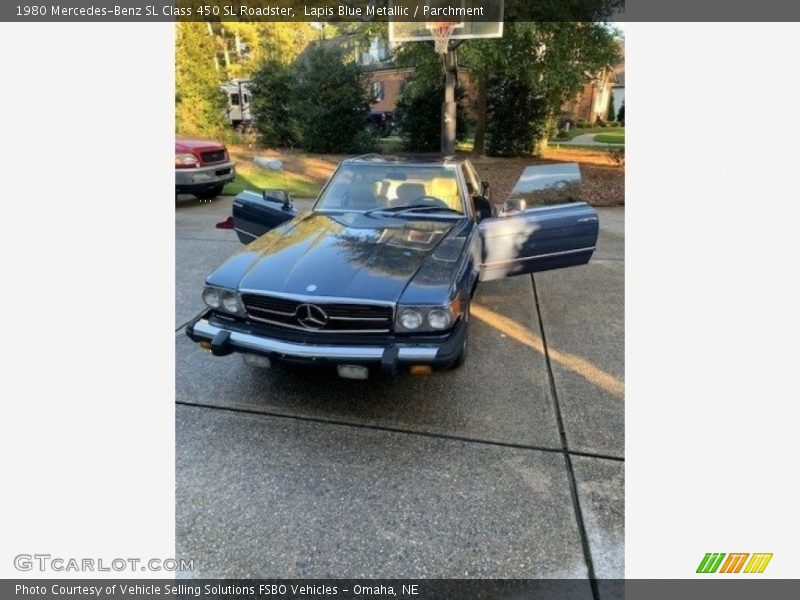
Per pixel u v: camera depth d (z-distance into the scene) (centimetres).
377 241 344
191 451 281
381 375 284
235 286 303
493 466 271
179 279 542
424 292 282
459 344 284
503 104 1456
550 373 362
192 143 957
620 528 232
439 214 396
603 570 213
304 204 944
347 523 236
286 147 1614
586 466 270
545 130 1480
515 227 414
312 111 1500
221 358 379
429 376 357
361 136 1550
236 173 1224
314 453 281
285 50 1802
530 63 1091
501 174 1184
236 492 254
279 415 314
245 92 1794
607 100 3120
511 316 462
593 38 1092
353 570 213
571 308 481
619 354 389
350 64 1521
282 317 295
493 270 421
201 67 1452
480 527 233
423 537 228
